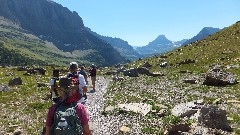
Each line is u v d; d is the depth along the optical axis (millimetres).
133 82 53406
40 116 28656
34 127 24719
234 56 72438
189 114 25906
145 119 25578
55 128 7949
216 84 43844
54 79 17219
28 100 36812
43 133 22484
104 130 23125
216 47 87438
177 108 28828
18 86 50250
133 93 40469
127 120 25531
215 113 21547
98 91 45031
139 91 42031
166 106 30031
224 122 21328
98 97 39062
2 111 30812
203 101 31719
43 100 36812
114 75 72188
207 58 76188
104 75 75250
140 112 27781
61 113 8031
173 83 48406
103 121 25797
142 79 57125
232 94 36031
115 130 22969
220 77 44406
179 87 43781
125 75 65375
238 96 34594
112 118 26578
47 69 95312
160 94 38281
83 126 8297
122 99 35719
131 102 33312
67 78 8492
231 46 84188
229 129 21062
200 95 36219
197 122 22766
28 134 22656
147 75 63938
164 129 21422
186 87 43281
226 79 44188
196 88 41844
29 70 79125
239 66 59125
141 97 36531
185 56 85750
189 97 35125
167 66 77500
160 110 27719
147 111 27906
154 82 51312
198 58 78688
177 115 26453
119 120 25734
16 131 22797
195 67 68125
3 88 44969
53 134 8141
